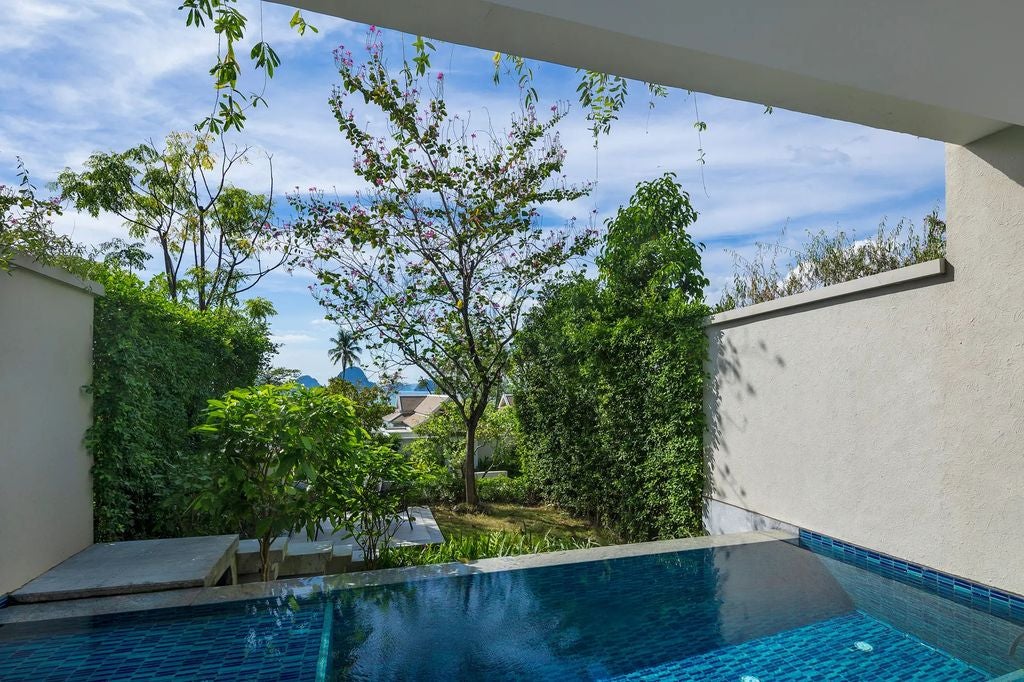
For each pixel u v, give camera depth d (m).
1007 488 4.11
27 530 4.46
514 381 11.13
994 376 4.19
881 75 2.87
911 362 4.79
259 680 3.28
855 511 5.27
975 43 2.57
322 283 11.27
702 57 2.86
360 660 3.59
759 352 6.32
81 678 3.26
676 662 3.55
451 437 12.84
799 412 5.83
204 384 7.71
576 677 3.40
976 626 3.94
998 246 4.17
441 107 10.75
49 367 4.80
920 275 4.66
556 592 4.68
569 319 9.36
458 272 11.26
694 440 7.01
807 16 2.37
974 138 4.27
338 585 4.76
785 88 3.30
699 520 7.00
